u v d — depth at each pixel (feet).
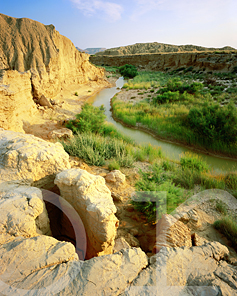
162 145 44.96
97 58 264.31
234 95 71.97
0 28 70.13
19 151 11.05
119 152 31.83
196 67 156.56
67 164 12.41
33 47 70.69
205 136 42.55
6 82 39.65
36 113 53.31
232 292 4.90
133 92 100.22
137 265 6.03
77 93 92.53
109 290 5.23
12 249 6.19
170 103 71.92
